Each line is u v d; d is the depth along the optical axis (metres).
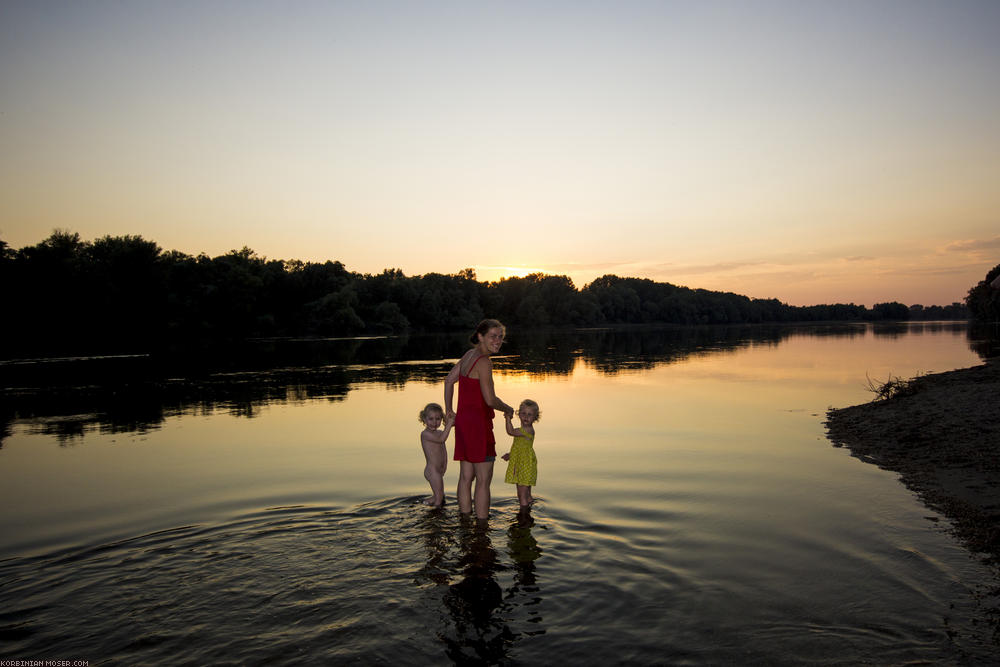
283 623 3.75
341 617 3.82
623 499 6.38
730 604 3.97
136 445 9.69
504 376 20.70
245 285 64.25
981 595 4.09
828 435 10.07
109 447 9.55
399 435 10.31
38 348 44.59
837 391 16.19
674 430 10.59
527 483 6.09
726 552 4.88
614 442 9.55
